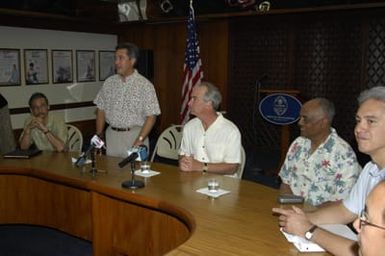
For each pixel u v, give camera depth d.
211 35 7.20
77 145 3.74
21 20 6.45
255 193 2.20
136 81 3.52
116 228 2.33
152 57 7.82
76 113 7.56
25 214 2.87
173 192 2.21
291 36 6.46
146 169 2.62
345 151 2.36
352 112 6.11
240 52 6.96
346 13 5.94
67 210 2.67
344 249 1.43
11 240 3.22
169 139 3.73
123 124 3.57
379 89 1.64
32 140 3.56
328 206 1.86
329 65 6.22
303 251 1.50
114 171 2.65
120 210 2.30
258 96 6.12
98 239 2.42
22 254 2.99
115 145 3.62
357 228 1.12
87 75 7.70
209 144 2.74
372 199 1.07
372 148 1.63
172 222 2.07
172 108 7.83
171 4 6.96
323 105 2.36
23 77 6.62
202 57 7.33
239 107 7.07
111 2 7.34
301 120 2.42
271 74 6.73
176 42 7.63
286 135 5.18
